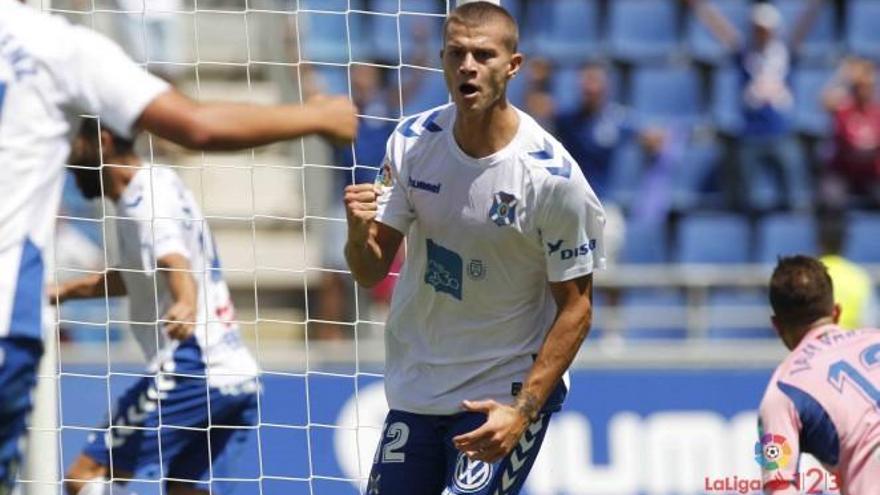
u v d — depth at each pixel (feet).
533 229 61.11
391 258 62.95
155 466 81.61
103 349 104.83
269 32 141.79
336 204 134.21
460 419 63.98
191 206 81.41
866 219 155.12
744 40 169.58
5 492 48.19
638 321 132.57
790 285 67.36
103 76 47.44
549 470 113.70
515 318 63.46
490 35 57.98
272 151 144.97
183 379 81.25
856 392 64.80
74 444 98.73
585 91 152.25
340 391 110.01
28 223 47.73
